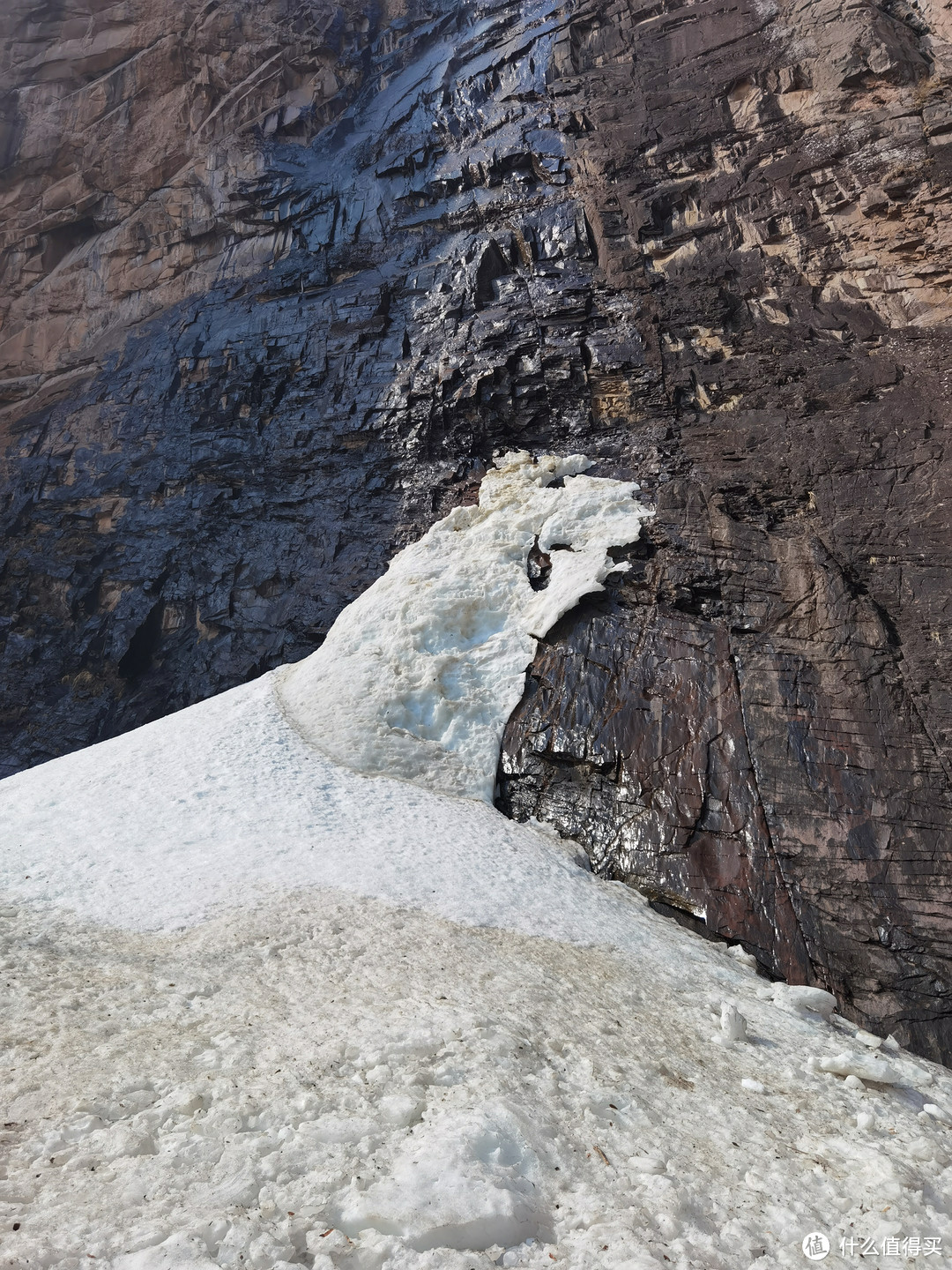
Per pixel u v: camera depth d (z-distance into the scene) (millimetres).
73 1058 4715
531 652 16344
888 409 15805
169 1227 3166
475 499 20516
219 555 24031
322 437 23750
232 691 17094
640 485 18328
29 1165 3598
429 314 23891
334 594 21156
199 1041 5168
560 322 21750
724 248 20203
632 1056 6113
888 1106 6328
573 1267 3289
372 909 8906
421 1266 3139
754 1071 6555
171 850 10219
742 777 13266
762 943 11758
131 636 24094
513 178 24609
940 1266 3752
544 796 14453
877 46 19281
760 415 17547
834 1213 4164
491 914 9570
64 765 13562
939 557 13875
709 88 21906
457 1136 3957
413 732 15320
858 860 11945
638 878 12906
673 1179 4164
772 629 14703
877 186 18156
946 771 12273
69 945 7188
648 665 15211
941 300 16719
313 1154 3838
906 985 10914
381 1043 5246
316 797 12492
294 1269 3037
